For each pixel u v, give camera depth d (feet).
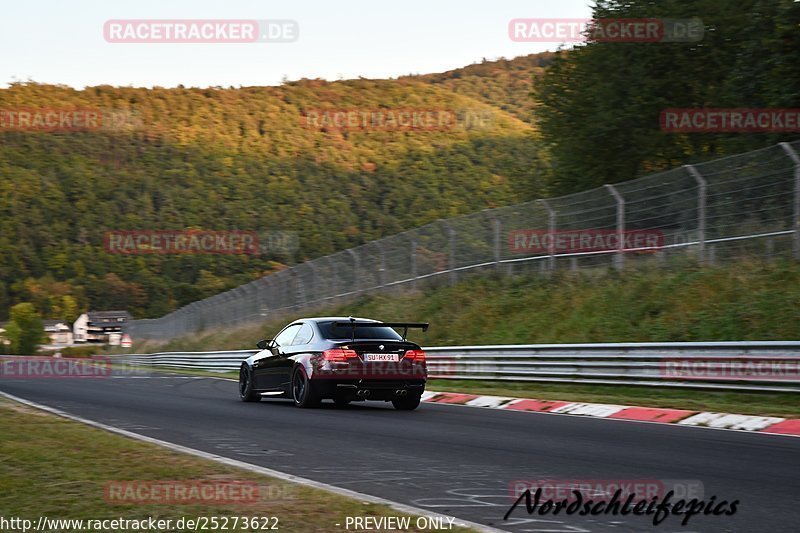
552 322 94.73
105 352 330.54
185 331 216.33
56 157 579.89
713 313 77.41
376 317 126.31
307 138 590.55
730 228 82.58
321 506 23.97
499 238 113.50
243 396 66.28
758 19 124.47
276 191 499.51
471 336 103.76
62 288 478.18
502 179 485.56
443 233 124.26
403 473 31.58
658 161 148.87
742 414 50.08
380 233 442.09
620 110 142.72
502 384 80.74
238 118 645.10
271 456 35.78
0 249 507.30
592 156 152.15
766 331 70.69
